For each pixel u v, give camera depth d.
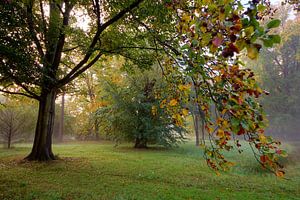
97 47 9.41
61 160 11.32
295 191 6.59
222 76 1.85
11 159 11.52
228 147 2.18
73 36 10.68
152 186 6.80
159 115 15.72
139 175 8.17
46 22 10.59
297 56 24.00
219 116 1.90
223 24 1.41
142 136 17.23
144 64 9.15
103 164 10.30
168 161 11.27
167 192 6.22
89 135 29.19
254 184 7.25
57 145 21.05
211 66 1.98
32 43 7.92
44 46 10.88
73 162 10.79
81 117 29.47
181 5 2.36
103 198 5.68
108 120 17.86
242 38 1.29
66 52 12.64
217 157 2.29
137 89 17.20
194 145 20.41
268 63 28.70
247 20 1.29
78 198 5.65
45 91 11.59
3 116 17.48
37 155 11.34
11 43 6.34
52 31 10.26
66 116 30.19
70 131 30.23
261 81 27.50
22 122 18.36
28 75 7.12
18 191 6.07
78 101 28.78
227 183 7.32
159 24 5.46
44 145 11.47
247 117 1.72
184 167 9.76
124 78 18.27
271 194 6.27
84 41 10.09
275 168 1.74
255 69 27.53
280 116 28.36
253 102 1.83
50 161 10.98
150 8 5.80
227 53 1.33
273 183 7.42
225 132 1.91
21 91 12.59
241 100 1.74
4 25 6.11
